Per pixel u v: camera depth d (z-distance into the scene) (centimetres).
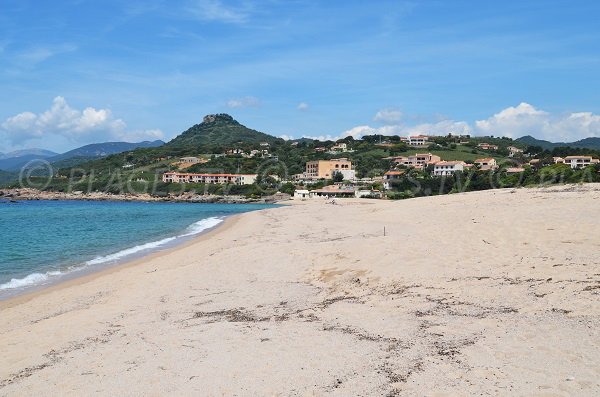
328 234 2719
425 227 2312
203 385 706
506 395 588
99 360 875
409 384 650
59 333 1117
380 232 2452
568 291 1007
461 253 1542
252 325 1033
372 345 828
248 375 732
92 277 1962
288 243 2362
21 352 992
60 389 745
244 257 2006
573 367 649
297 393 655
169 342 945
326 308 1141
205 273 1764
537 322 849
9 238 3644
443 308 1018
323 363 759
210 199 14488
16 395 738
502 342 772
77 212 7875
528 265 1282
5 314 1392
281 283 1498
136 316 1224
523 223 1947
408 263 1488
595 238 1523
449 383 640
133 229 4500
